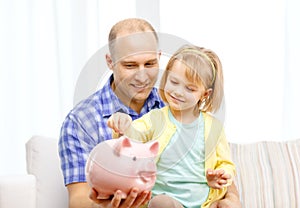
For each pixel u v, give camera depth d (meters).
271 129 2.44
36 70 2.29
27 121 2.28
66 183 1.47
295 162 1.81
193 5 2.40
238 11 2.43
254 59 2.44
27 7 2.28
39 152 1.69
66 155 1.47
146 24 1.37
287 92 2.45
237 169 1.77
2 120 2.26
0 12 2.26
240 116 2.44
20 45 2.28
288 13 2.44
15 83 2.27
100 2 2.34
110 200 1.11
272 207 1.73
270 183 1.76
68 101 2.30
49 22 2.30
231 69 2.43
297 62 2.45
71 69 2.30
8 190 1.55
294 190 1.76
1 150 2.26
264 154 1.82
